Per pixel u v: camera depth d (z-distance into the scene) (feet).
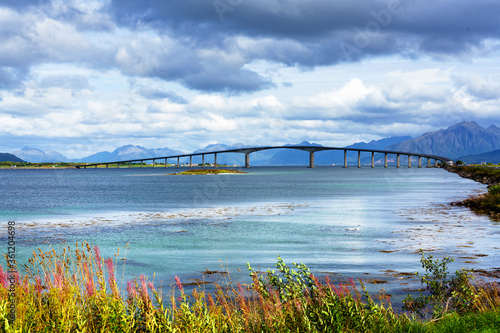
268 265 69.82
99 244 93.20
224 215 154.10
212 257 77.51
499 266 66.80
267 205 195.93
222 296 36.47
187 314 27.12
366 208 174.60
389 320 32.09
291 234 106.52
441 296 41.27
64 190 345.10
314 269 66.23
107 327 25.73
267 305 29.19
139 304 27.32
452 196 234.38
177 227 122.01
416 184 380.17
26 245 92.07
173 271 65.57
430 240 94.12
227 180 549.13
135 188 369.30
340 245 89.45
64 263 31.09
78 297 27.78
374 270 65.26
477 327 29.66
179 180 565.94
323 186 374.43
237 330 27.37
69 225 128.36
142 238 101.60
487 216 139.13
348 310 29.04
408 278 59.26
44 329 24.84
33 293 28.48
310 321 27.99
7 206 199.31
